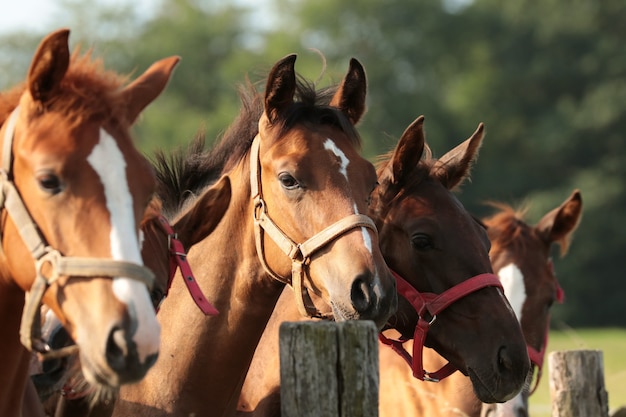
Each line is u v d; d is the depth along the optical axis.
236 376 8.95
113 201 6.13
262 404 9.97
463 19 80.00
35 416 7.45
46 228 6.14
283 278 8.70
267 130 8.87
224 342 8.87
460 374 10.91
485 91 75.38
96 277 6.00
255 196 8.83
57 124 6.22
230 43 86.00
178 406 8.81
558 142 68.62
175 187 10.16
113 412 8.95
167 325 9.06
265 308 8.93
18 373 6.95
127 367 5.86
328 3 79.38
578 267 65.50
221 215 8.59
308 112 8.88
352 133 8.91
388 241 9.80
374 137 69.88
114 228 6.08
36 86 6.24
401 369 11.12
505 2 80.12
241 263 8.91
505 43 78.44
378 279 8.05
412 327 9.63
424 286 9.59
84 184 6.11
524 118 75.12
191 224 8.59
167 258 8.26
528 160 73.06
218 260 8.98
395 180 9.96
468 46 80.38
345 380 6.33
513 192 71.00
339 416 6.31
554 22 74.62
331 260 8.27
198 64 83.69
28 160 6.16
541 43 75.56
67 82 6.40
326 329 6.36
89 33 86.81
